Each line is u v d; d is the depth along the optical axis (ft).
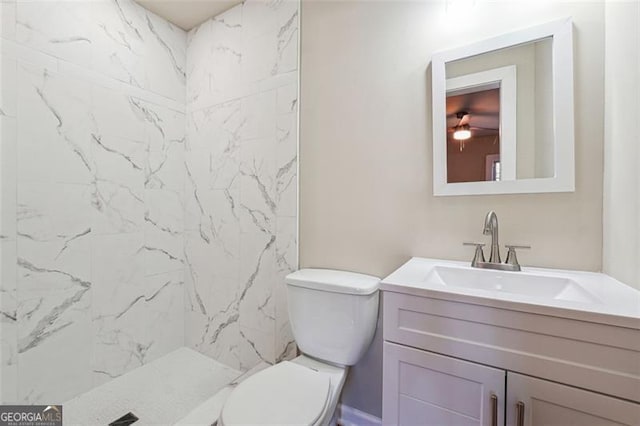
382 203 4.58
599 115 3.25
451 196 4.05
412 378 2.90
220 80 6.29
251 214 5.84
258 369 5.58
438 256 4.17
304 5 5.25
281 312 5.46
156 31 6.31
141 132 6.06
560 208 3.45
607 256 3.15
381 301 4.43
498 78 3.76
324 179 5.08
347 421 4.75
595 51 3.27
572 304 2.28
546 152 3.51
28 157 4.53
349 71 4.84
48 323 4.77
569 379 2.24
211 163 6.45
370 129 4.67
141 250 6.09
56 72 4.82
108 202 5.54
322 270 4.95
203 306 6.60
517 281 3.30
